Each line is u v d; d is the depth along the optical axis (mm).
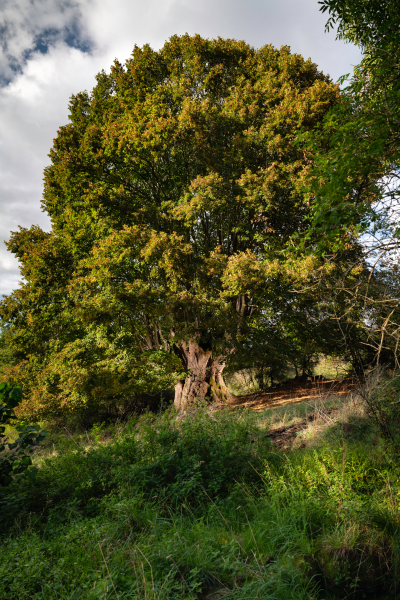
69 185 14156
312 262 6605
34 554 2762
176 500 3975
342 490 3723
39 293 14406
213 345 14117
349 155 3494
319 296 6586
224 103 12648
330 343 13570
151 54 14414
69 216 14570
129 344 13938
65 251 15133
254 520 3553
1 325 15938
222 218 13562
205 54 13914
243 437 4977
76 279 12945
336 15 4531
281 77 12711
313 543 3078
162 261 11562
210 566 2754
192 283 13266
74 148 14516
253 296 13688
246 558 2877
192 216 12492
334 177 3660
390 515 3275
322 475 4035
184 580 2488
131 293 12188
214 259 12219
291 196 10883
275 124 11289
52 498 4184
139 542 3020
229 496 3959
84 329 14438
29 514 3768
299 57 13203
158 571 2596
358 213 4062
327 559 2881
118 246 12219
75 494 4207
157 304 13062
